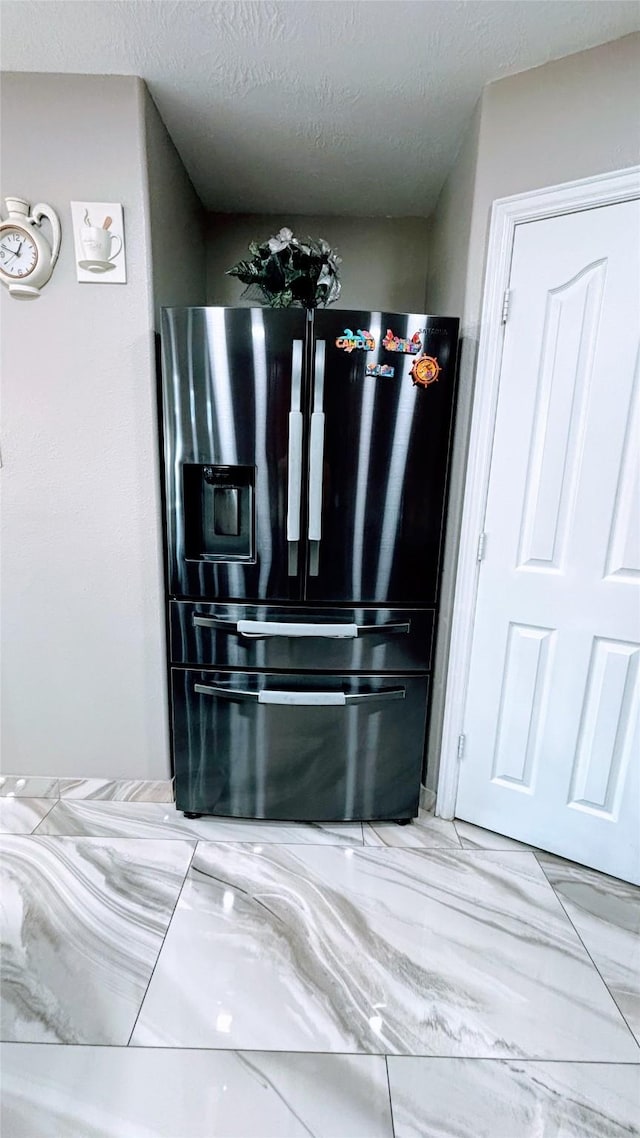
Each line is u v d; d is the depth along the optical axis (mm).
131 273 1557
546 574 1591
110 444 1665
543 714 1661
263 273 1675
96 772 1918
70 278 1560
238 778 1778
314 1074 1071
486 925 1431
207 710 1736
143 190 1514
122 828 1779
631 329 1381
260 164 1887
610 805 1601
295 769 1761
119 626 1797
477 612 1717
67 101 1467
